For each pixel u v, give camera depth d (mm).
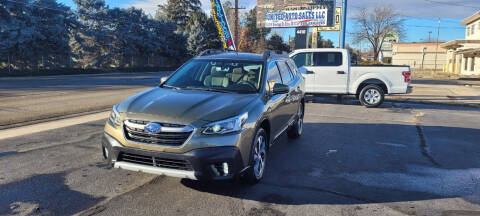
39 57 31656
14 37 28250
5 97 13000
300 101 7180
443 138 7695
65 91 15797
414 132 8266
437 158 6094
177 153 3703
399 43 62938
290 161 5684
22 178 4480
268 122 4812
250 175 4281
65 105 11148
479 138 7762
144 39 46688
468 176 5141
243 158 3971
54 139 6488
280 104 5453
